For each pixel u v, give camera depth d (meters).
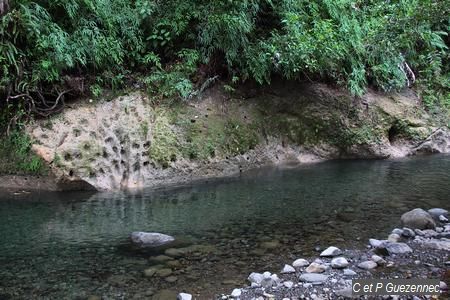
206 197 5.48
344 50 7.71
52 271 3.45
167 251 3.83
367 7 9.21
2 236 4.17
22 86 5.82
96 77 6.41
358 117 7.92
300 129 7.72
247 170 6.90
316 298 3.00
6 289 3.16
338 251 3.73
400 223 4.48
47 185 5.60
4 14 5.59
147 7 6.77
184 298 2.97
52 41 5.75
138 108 6.44
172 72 6.85
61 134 5.82
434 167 7.03
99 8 6.40
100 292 3.11
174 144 6.35
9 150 5.75
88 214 4.82
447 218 4.59
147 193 5.64
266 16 7.83
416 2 8.67
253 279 3.25
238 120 7.18
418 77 9.29
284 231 4.30
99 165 5.77
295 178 6.42
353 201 5.25
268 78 7.37
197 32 7.14
